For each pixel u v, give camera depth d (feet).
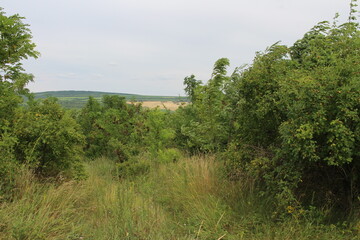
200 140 29.78
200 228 15.02
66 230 14.19
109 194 19.27
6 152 16.39
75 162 21.02
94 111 41.45
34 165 18.44
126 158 31.89
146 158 33.09
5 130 17.54
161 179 25.21
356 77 12.89
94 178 24.20
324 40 17.13
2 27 21.01
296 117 13.38
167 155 30.14
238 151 17.71
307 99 13.17
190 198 18.26
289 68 16.90
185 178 20.48
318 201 15.44
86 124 40.81
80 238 13.85
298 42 19.40
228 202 17.21
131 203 17.90
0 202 15.17
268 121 16.81
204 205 17.01
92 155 39.06
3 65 21.27
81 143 21.47
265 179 16.34
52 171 20.18
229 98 22.67
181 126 35.19
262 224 14.61
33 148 18.31
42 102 23.63
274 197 15.12
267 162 15.78
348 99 12.47
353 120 12.80
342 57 15.56
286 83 14.06
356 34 16.16
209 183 19.17
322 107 12.79
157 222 15.64
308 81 13.21
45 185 17.92
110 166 32.78
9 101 20.03
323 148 13.60
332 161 12.63
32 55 22.53
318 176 15.90
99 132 39.04
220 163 21.02
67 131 19.85
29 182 16.94
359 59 13.43
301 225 13.80
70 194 17.58
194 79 40.68
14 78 21.83
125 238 13.92
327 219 14.56
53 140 19.29
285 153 14.29
